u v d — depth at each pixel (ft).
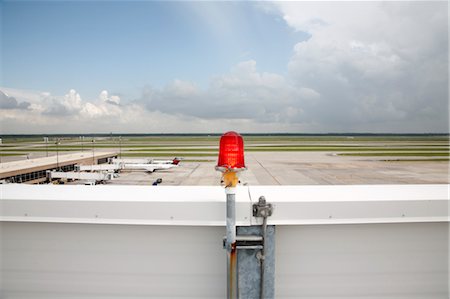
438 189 4.50
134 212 3.80
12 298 4.24
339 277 4.12
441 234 4.15
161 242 4.12
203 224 3.77
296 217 3.72
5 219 3.91
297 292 4.12
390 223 4.11
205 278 4.12
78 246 4.17
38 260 4.19
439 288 4.16
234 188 3.42
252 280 3.81
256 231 3.78
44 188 4.60
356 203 3.76
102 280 4.17
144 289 4.17
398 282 4.15
